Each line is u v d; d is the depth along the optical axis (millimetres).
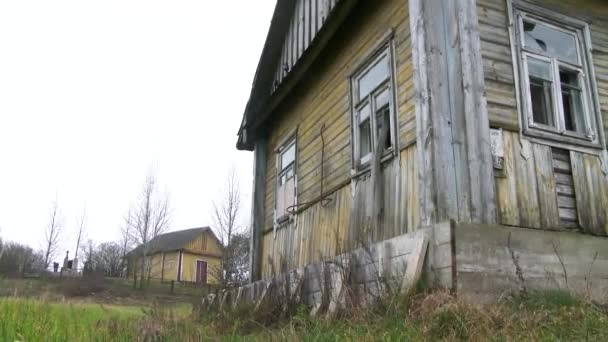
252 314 6562
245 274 17453
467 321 3752
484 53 5699
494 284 4695
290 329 4676
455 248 4629
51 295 6367
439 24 5457
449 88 5270
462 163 5086
